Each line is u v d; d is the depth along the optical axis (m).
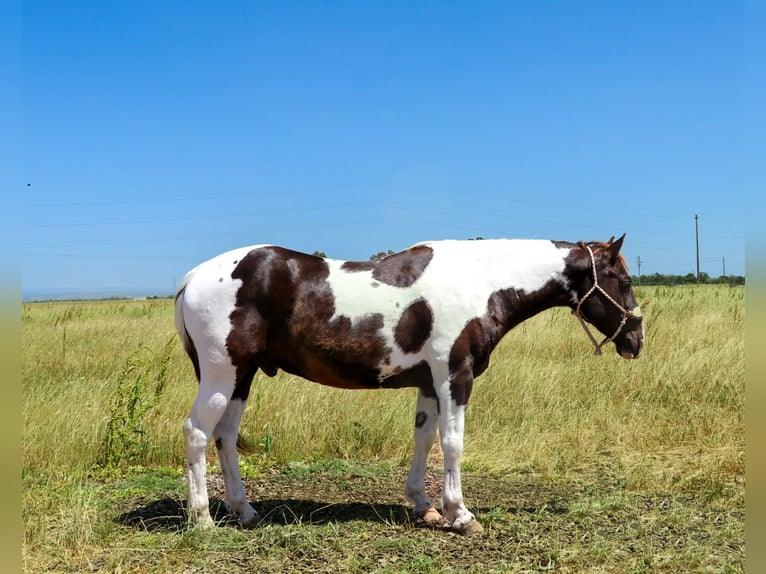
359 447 6.60
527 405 7.63
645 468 5.75
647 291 20.61
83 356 11.00
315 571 3.75
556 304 4.93
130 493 5.26
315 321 4.38
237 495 4.58
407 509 4.92
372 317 4.40
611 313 4.84
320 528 4.41
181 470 6.01
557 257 4.77
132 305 24.64
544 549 4.05
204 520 4.32
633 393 8.18
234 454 4.63
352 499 5.22
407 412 7.19
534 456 6.24
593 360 9.56
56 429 6.13
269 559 3.92
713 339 10.54
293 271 4.40
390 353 4.45
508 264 4.72
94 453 6.05
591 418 7.29
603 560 3.90
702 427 6.82
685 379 8.48
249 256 4.40
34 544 4.03
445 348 4.42
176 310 4.59
